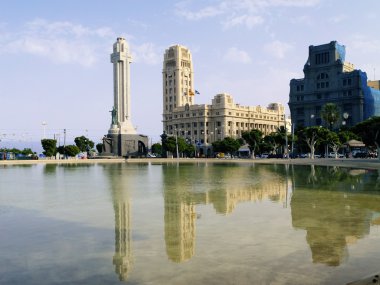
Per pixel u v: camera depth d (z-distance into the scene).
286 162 92.56
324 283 11.16
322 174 51.38
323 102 174.50
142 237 16.84
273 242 15.70
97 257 13.97
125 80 182.12
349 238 16.22
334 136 110.75
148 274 12.11
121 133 170.25
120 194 32.31
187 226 19.00
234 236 16.78
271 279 11.52
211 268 12.56
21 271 12.55
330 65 174.12
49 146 148.88
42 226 19.41
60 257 14.03
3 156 141.25
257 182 41.44
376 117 75.69
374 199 27.53
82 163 112.75
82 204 26.80
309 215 21.53
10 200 29.28
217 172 60.91
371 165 64.69
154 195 31.23
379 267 12.45
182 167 81.00
